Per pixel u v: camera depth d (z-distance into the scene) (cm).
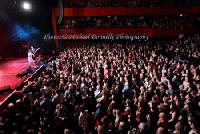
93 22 2952
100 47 2503
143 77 1355
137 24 2944
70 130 868
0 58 2423
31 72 1848
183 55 1958
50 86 1266
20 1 2539
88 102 1110
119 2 2944
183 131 816
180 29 2962
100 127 838
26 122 934
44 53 2784
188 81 1155
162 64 1594
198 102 979
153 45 2541
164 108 948
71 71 1622
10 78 1775
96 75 1439
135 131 835
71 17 2967
